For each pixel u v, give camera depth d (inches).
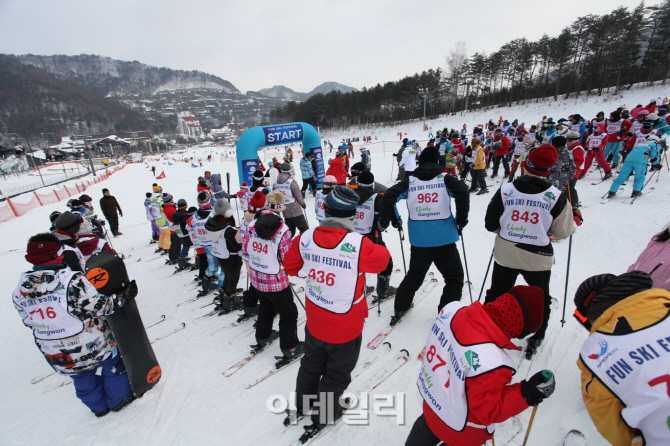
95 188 914.1
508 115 1771.7
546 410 99.3
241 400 116.1
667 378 44.2
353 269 85.9
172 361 140.7
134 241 354.6
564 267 185.0
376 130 2421.3
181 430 105.7
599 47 1704.0
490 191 389.1
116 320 108.1
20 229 486.3
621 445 52.0
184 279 232.2
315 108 2997.0
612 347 50.4
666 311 48.5
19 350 165.0
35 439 107.2
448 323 60.1
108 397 113.3
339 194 86.4
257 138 442.6
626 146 347.3
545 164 104.3
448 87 2440.9
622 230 220.2
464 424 56.2
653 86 1481.3
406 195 132.5
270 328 137.9
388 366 124.3
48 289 92.4
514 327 52.4
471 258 214.2
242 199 347.6
